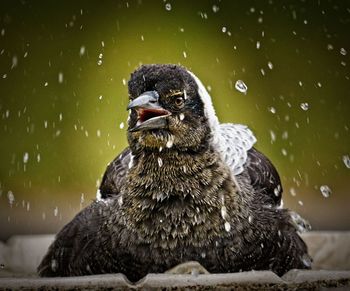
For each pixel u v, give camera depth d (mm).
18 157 15922
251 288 5785
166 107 6875
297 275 5883
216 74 15969
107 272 6961
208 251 6766
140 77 6984
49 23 16375
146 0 16094
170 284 5770
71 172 15422
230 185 6910
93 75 15719
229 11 16391
